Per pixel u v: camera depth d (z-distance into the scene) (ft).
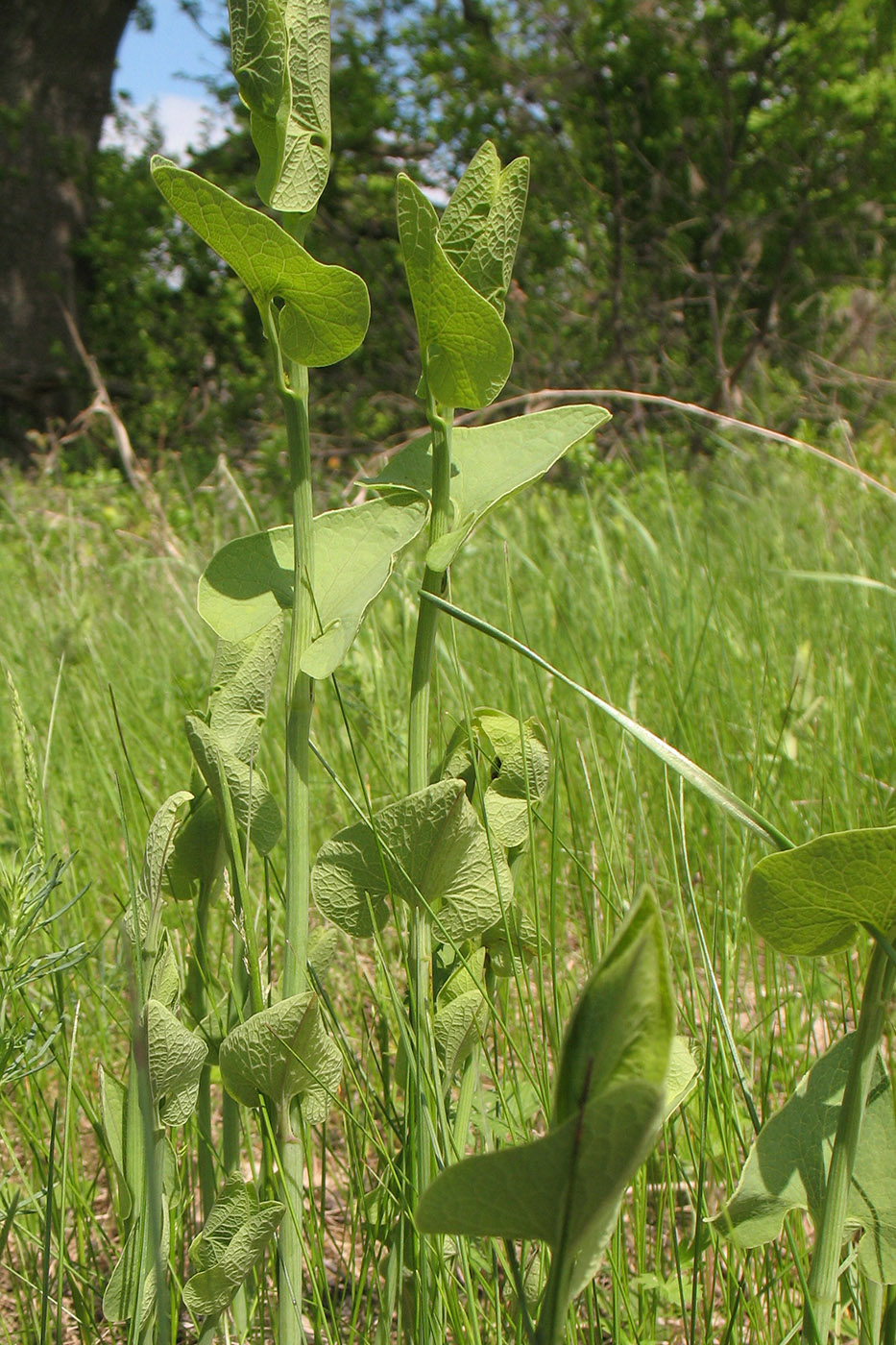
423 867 1.68
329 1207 2.54
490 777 1.94
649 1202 2.44
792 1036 2.60
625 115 19.70
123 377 20.44
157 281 20.61
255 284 1.58
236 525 9.19
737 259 19.58
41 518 10.50
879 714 4.05
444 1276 1.77
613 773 3.54
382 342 18.88
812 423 16.60
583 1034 1.21
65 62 20.21
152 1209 1.58
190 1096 1.69
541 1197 1.22
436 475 1.71
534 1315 1.82
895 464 9.48
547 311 18.16
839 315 18.80
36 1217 2.31
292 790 1.65
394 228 19.79
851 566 5.79
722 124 19.13
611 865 2.48
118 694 4.70
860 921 1.44
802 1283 1.51
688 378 18.12
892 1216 1.53
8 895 2.02
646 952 1.18
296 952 1.66
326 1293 1.93
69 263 20.40
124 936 1.69
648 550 6.28
